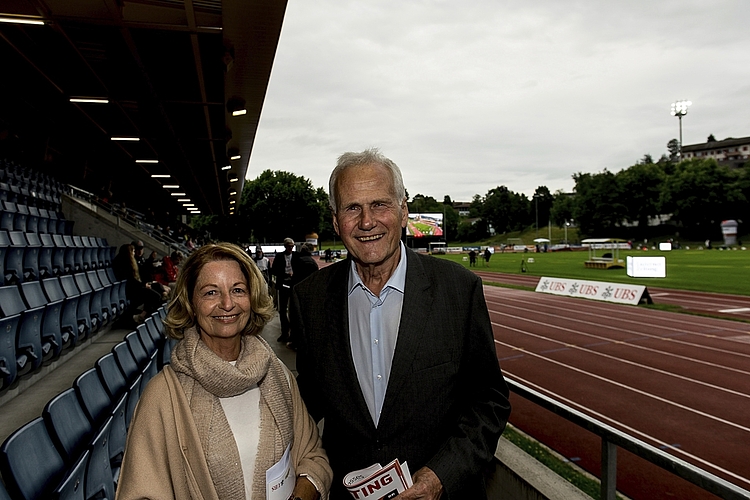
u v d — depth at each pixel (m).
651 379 7.18
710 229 74.81
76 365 5.08
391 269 1.54
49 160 17.64
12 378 3.58
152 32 7.88
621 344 9.66
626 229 84.62
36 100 12.81
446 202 166.00
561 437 4.79
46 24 7.36
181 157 16.52
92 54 9.00
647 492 3.78
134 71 9.11
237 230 67.94
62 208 13.45
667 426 5.34
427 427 1.44
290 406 1.57
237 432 1.40
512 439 4.76
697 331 10.91
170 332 1.51
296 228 67.12
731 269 26.83
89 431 2.36
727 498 1.17
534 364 8.15
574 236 98.56
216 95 10.61
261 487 1.38
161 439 1.31
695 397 6.32
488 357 1.52
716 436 5.05
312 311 1.62
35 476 1.72
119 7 7.03
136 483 1.24
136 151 17.33
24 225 8.26
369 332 1.52
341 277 1.62
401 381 1.42
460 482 1.34
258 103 10.97
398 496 1.33
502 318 13.15
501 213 117.12
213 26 7.55
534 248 72.75
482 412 1.48
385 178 1.51
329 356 1.53
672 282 20.72
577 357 8.61
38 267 6.54
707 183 73.00
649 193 80.75
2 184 9.14
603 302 16.08
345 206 1.49
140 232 15.44
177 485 1.29
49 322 4.48
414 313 1.47
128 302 8.10
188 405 1.34
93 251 9.81
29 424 1.81
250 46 7.90
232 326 1.46
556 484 1.92
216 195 28.34
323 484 1.52
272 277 10.41
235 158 16.77
